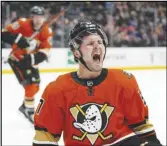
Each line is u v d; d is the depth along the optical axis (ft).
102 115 5.69
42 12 17.81
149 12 39.99
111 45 37.11
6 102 22.20
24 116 18.95
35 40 17.97
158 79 30.01
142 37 38.81
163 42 39.34
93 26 5.66
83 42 5.64
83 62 5.71
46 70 31.91
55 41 35.24
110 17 37.81
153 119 17.85
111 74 5.83
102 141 5.74
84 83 5.74
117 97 5.73
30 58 17.39
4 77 29.68
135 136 5.94
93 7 37.93
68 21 36.27
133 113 5.83
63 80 5.85
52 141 5.89
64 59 32.32
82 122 5.71
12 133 15.64
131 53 34.19
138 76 31.27
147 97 23.50
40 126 5.88
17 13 35.83
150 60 34.68
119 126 5.79
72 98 5.72
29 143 14.32
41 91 24.80
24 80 17.42
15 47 17.65
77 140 5.77
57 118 5.82
